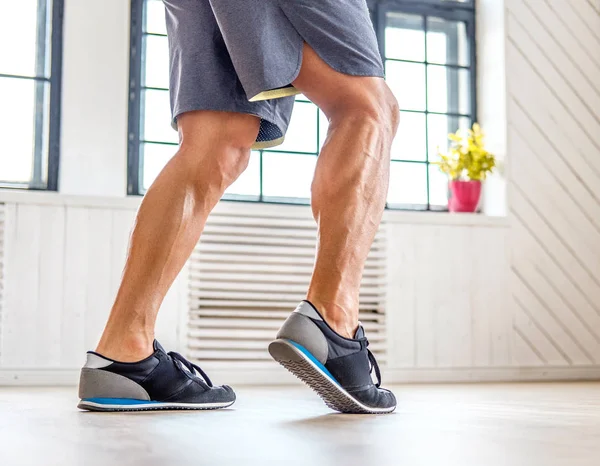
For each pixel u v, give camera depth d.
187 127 1.36
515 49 3.51
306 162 3.47
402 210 3.56
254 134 1.39
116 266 2.84
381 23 3.62
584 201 3.47
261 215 3.07
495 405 1.67
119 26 3.15
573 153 3.49
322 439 0.88
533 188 3.42
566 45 3.56
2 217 2.76
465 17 3.70
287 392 2.32
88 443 0.84
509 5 3.53
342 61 1.22
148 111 3.31
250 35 1.19
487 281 3.29
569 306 3.39
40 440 0.87
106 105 3.11
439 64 3.69
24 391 2.34
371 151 1.22
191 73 1.34
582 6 3.60
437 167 3.63
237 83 1.35
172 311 2.90
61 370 2.75
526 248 3.37
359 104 1.23
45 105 3.17
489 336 3.26
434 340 3.18
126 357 1.30
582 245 3.44
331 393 1.22
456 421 1.15
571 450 0.79
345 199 1.20
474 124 3.48
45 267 2.78
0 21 3.16
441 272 3.22
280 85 1.20
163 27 3.36
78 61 3.09
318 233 1.22
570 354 3.36
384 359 3.10
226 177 1.37
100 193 3.08
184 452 0.76
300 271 3.07
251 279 2.99
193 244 1.35
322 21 1.21
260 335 2.97
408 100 3.64
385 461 0.70
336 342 1.19
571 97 3.53
